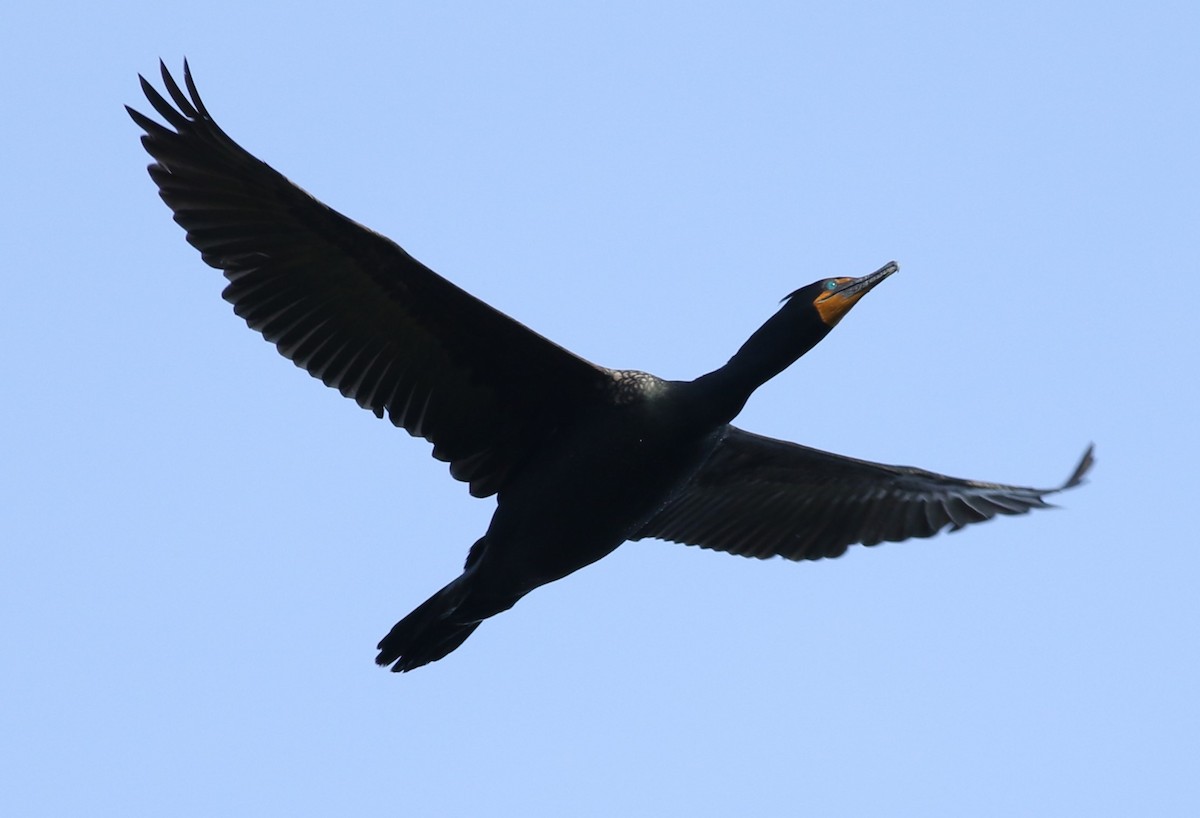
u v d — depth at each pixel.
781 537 17.86
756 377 15.01
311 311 14.01
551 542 14.96
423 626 15.55
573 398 14.77
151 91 12.93
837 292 15.16
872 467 17.08
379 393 14.58
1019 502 16.78
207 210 13.45
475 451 15.11
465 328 14.29
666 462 14.79
